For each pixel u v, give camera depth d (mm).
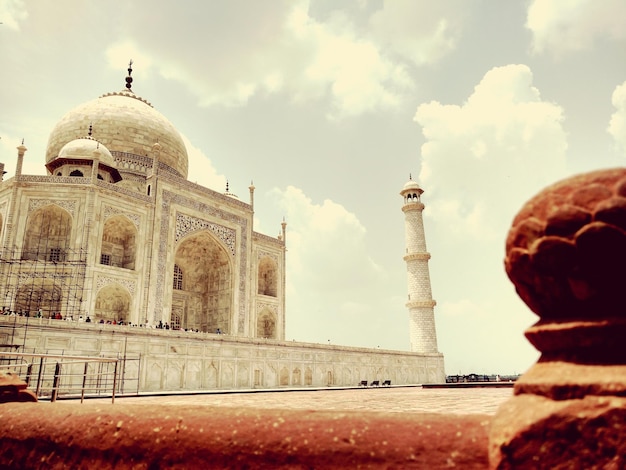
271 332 50344
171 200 40812
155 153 40750
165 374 25875
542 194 1959
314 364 35469
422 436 1916
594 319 1794
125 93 53406
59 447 2531
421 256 50188
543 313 2064
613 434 1532
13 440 2732
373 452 1921
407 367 45125
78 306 32281
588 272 1762
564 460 1586
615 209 1691
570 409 1627
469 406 10297
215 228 44500
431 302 49219
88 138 43656
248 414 2234
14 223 33750
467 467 1808
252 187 49688
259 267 53250
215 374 28484
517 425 1696
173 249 40062
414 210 52312
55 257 35500
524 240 1953
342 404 12117
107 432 2406
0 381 3453
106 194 36250
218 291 46281
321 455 1971
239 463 2072
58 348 22062
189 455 2166
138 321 36031
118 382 23609
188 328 45281
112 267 35188
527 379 1905
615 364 1707
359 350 40000
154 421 2346
